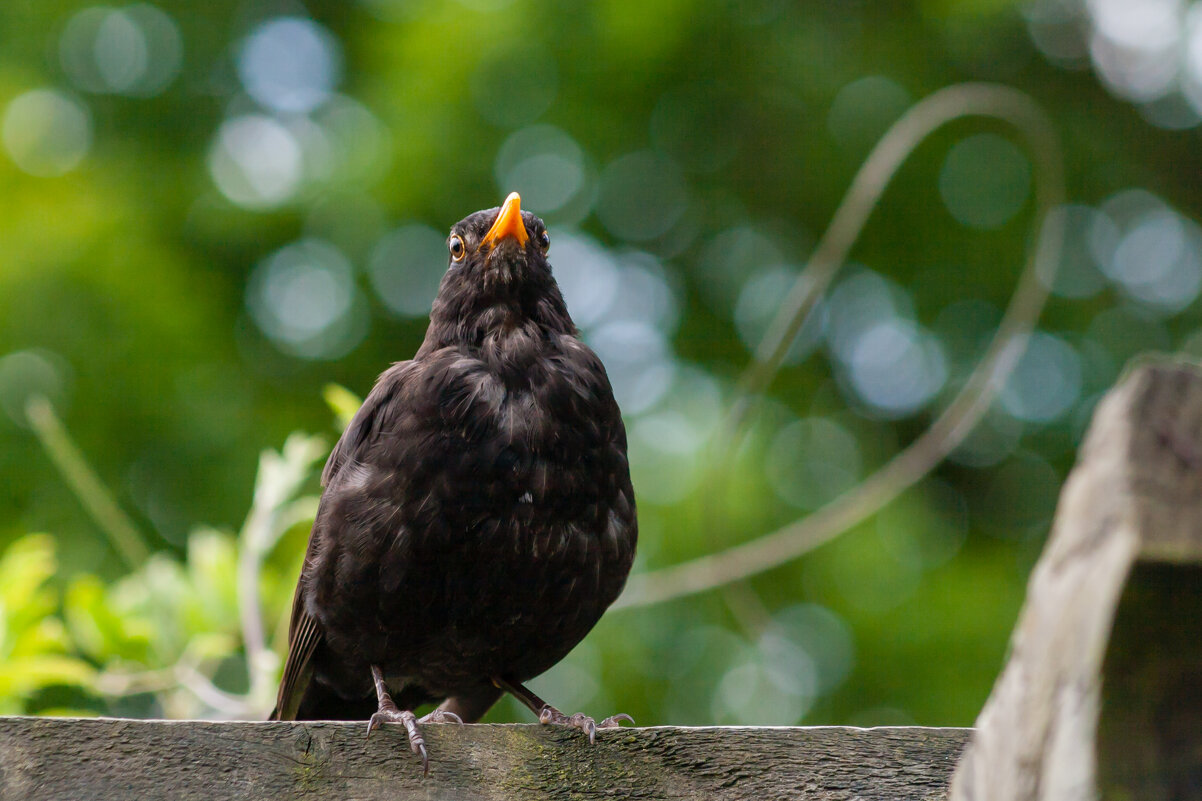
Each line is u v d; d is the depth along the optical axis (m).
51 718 3.83
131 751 3.84
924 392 14.97
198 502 12.45
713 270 15.39
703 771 4.11
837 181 14.80
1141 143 16.11
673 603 12.80
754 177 15.50
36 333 13.00
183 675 6.52
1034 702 2.60
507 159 13.77
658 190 15.14
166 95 14.49
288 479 6.91
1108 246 15.73
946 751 4.12
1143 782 2.43
